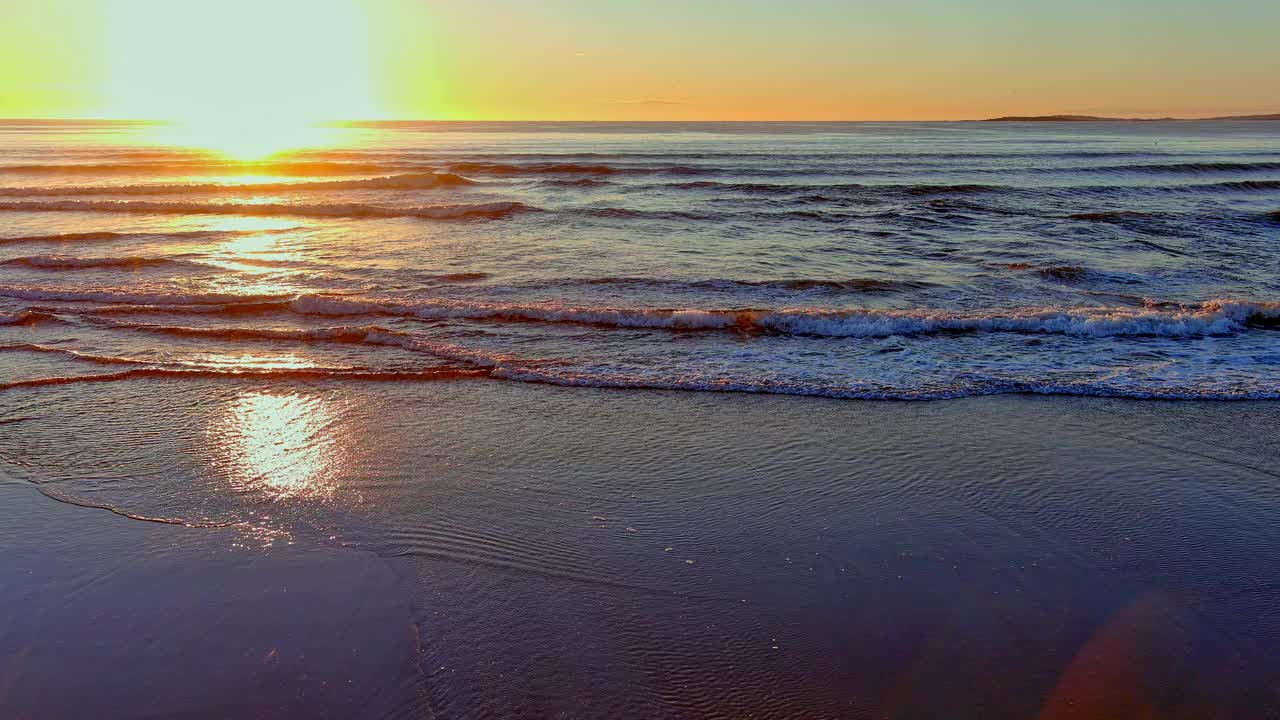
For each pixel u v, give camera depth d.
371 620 3.50
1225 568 3.95
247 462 5.18
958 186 22.19
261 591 3.71
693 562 4.01
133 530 4.29
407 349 7.80
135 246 13.52
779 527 4.36
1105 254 12.67
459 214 17.86
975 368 7.10
